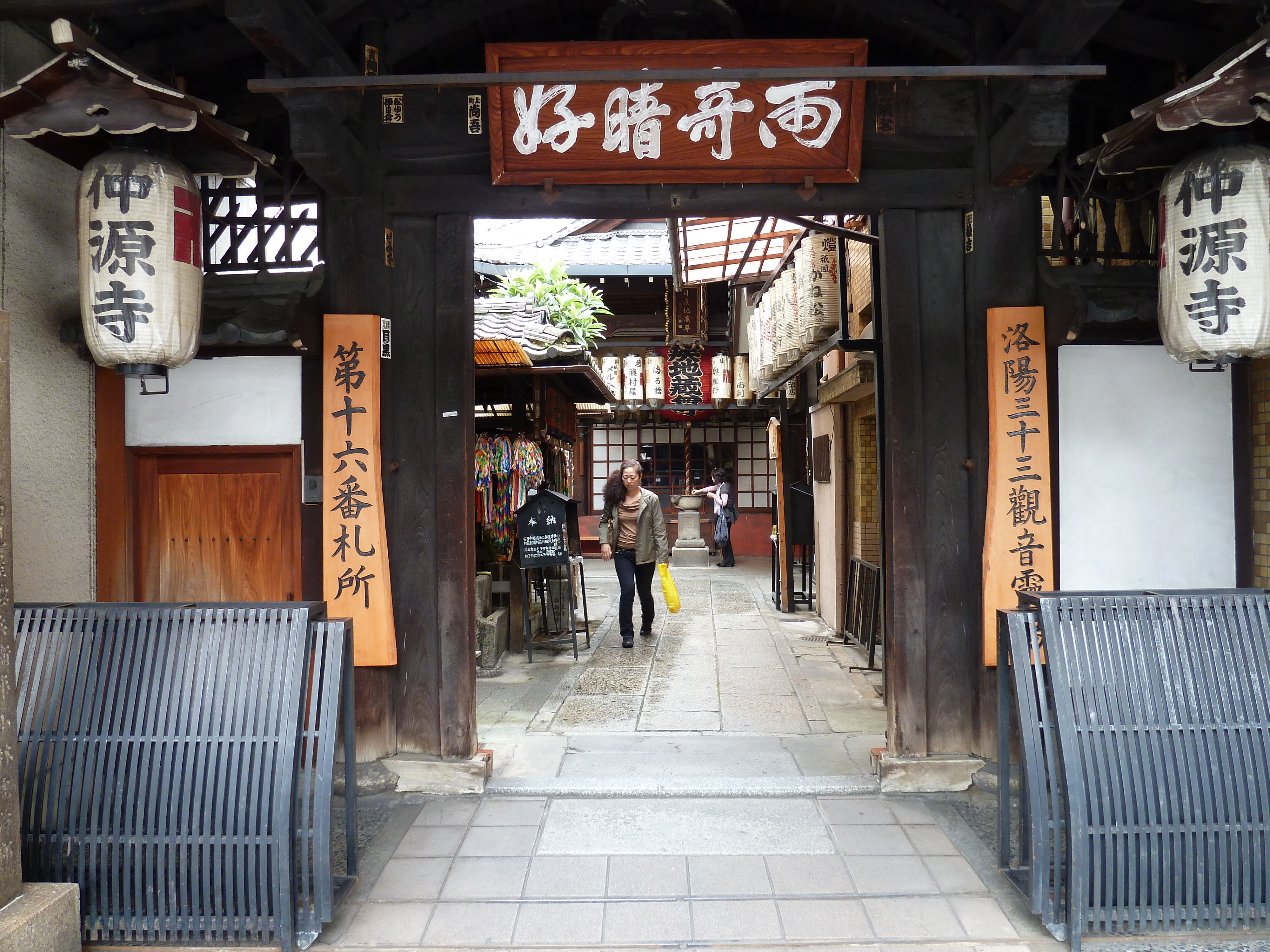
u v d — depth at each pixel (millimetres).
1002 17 3959
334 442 4164
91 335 3256
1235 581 4293
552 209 4285
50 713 2898
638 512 7930
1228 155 3156
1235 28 3830
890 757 4207
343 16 3889
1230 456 4305
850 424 8219
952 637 4242
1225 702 2922
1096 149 3520
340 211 4219
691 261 9109
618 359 15555
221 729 2881
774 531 10531
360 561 4164
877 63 4562
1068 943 2814
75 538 4215
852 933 2895
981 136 4168
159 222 3246
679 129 3998
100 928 2820
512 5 4109
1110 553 4309
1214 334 3180
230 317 3951
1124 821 2834
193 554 4484
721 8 4172
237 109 4402
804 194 4199
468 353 4352
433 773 4191
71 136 3289
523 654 7734
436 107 4273
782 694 6156
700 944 2838
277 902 2770
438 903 3107
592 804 4035
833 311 6285
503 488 7660
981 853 3482
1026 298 4172
